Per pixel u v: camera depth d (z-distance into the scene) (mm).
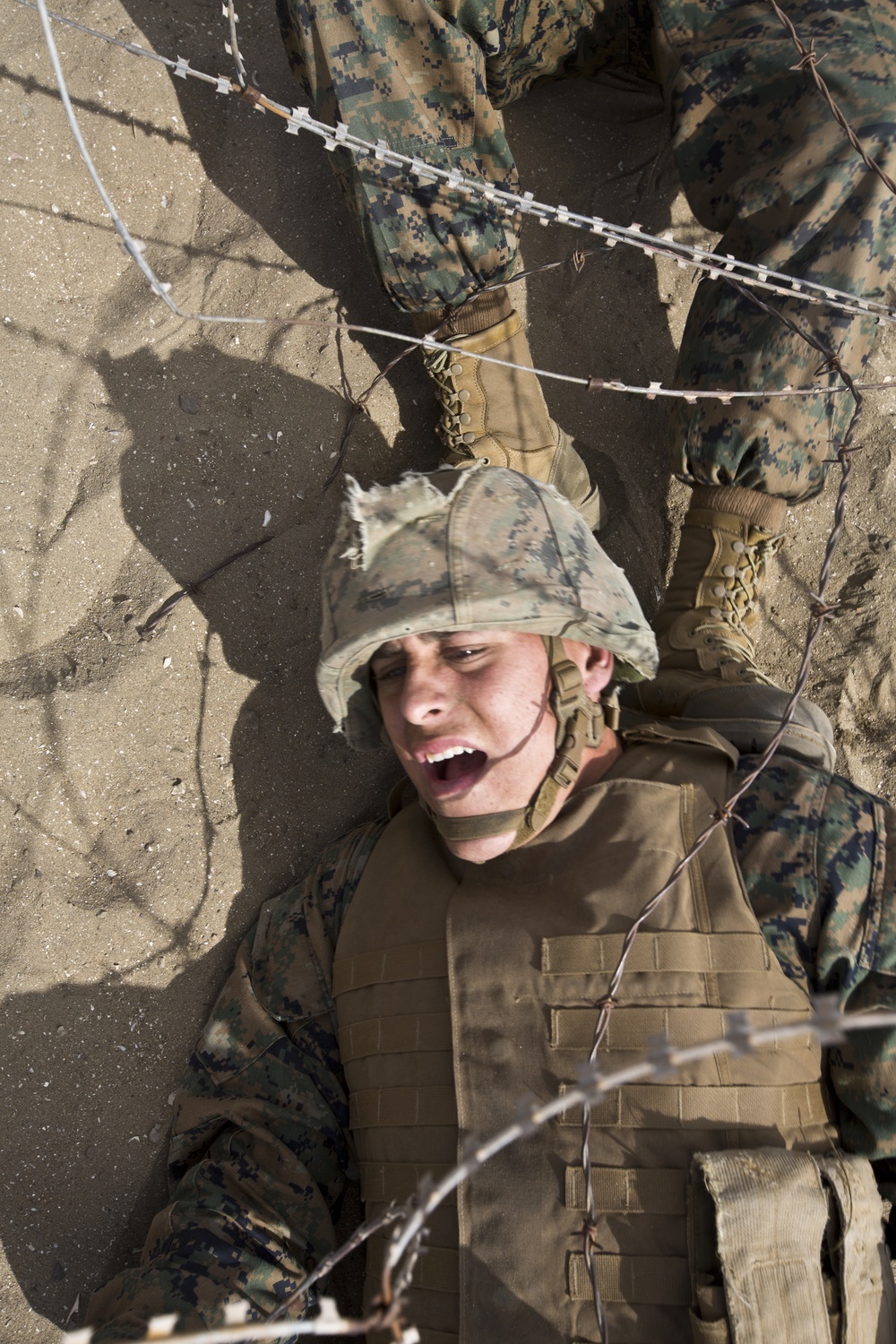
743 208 1957
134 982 1779
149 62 2064
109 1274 1690
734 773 1655
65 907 1733
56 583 1826
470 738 1545
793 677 2400
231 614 1974
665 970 1468
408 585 1530
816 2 1960
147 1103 1768
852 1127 1559
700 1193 1380
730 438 1986
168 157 2076
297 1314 1518
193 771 1893
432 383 2281
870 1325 1420
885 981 1526
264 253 2145
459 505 1595
